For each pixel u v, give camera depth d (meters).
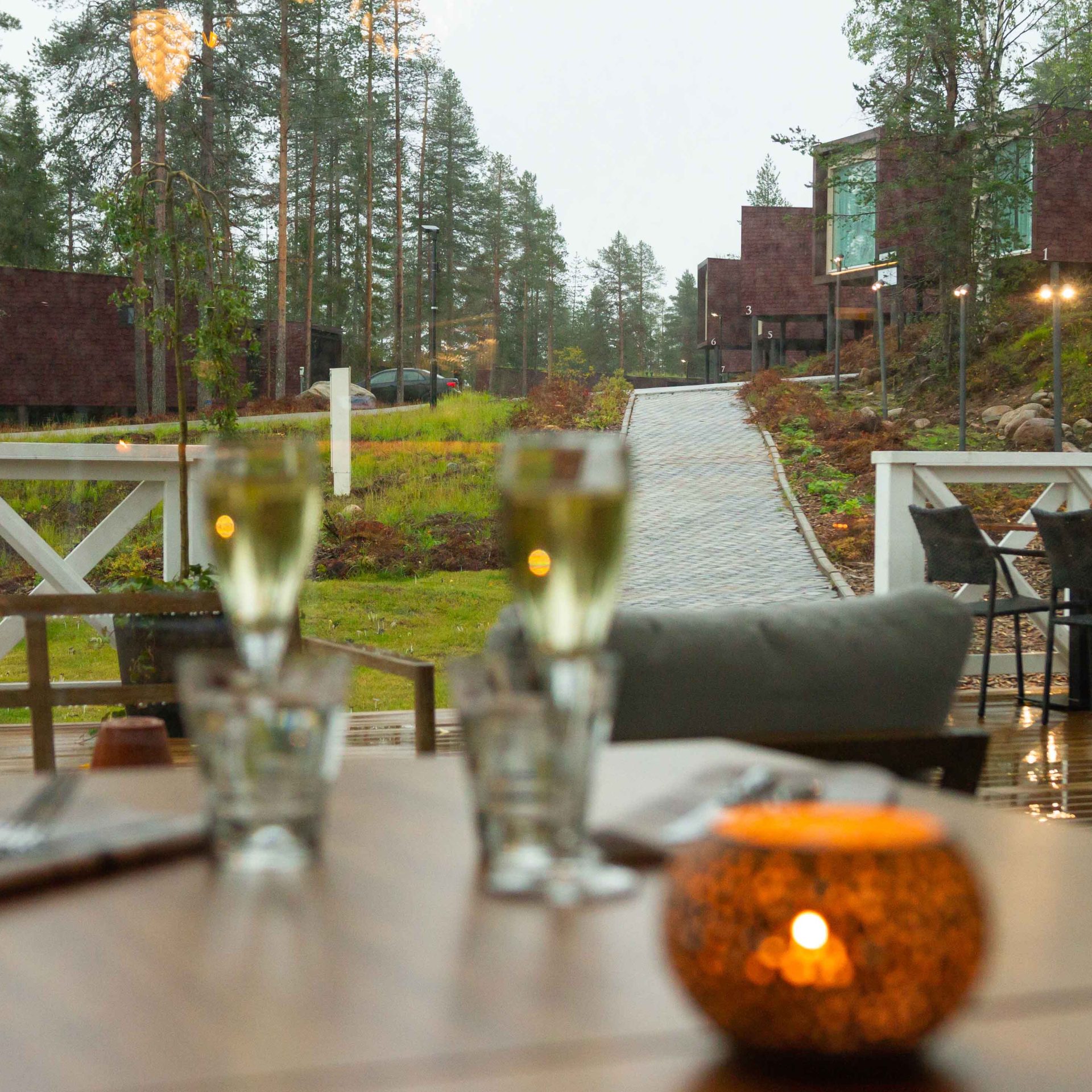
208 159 8.26
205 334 5.24
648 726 1.76
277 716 0.74
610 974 0.57
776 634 1.82
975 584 5.45
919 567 5.86
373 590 6.61
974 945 0.47
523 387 14.48
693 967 0.48
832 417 15.66
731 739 1.29
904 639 1.86
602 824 0.83
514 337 13.69
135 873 0.73
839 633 1.83
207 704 0.74
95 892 0.69
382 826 0.85
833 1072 0.48
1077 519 5.07
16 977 0.56
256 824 0.74
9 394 7.89
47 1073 0.45
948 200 16.48
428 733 2.46
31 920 0.64
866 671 1.82
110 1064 0.46
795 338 26.84
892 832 0.52
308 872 0.73
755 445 14.48
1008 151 17.08
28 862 0.71
